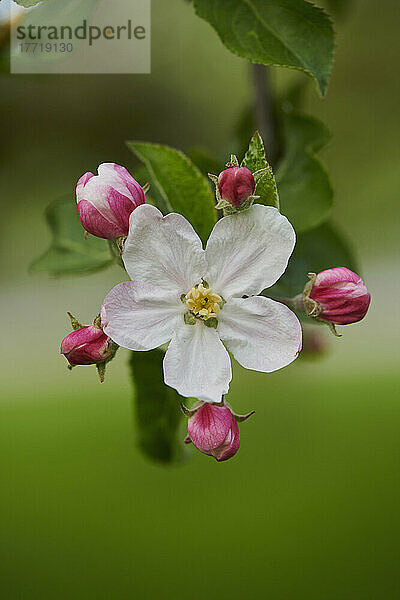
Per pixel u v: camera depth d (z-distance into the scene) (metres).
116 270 0.48
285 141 0.44
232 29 0.39
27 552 0.50
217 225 0.36
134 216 0.36
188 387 0.36
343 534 0.50
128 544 0.50
